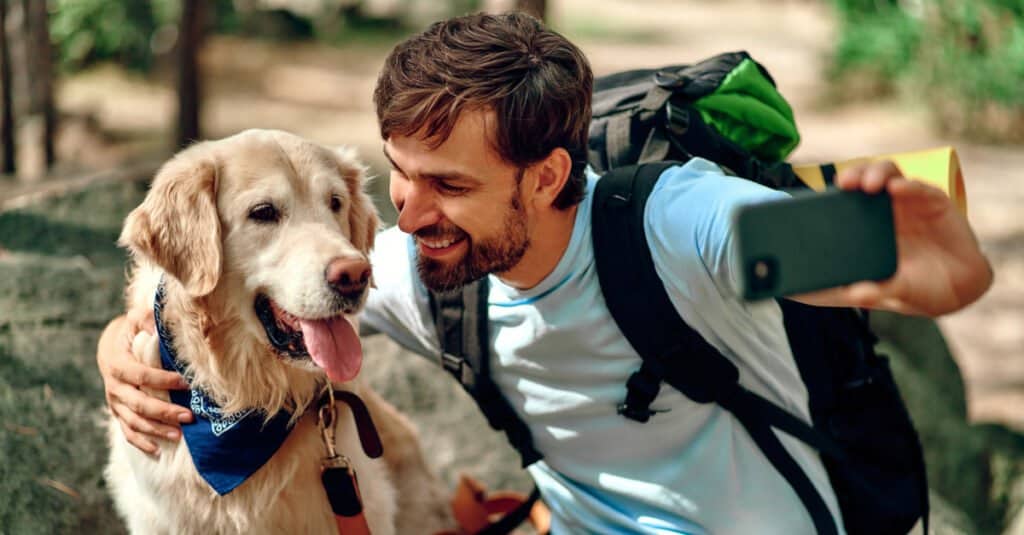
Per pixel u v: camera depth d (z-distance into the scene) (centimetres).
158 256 248
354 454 265
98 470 329
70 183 514
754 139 261
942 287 146
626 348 232
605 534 259
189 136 921
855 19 1523
